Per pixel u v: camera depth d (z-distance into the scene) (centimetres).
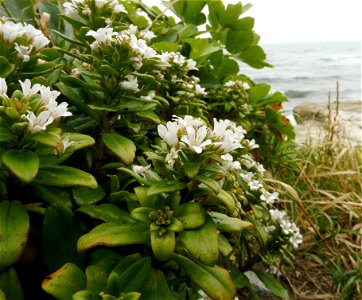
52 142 25
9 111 25
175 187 27
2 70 31
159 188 27
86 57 35
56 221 31
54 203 31
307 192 72
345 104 172
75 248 31
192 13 84
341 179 76
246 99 75
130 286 28
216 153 27
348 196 70
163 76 44
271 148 88
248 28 85
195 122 28
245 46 87
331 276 59
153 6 85
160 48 62
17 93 27
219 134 28
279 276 58
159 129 28
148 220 28
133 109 35
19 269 33
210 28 89
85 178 28
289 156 90
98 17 40
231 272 46
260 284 53
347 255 62
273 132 84
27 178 24
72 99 35
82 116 41
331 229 65
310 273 60
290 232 45
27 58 32
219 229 29
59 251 31
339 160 84
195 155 27
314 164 83
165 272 34
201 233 27
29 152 26
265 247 46
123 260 30
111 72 34
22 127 25
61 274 27
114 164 38
